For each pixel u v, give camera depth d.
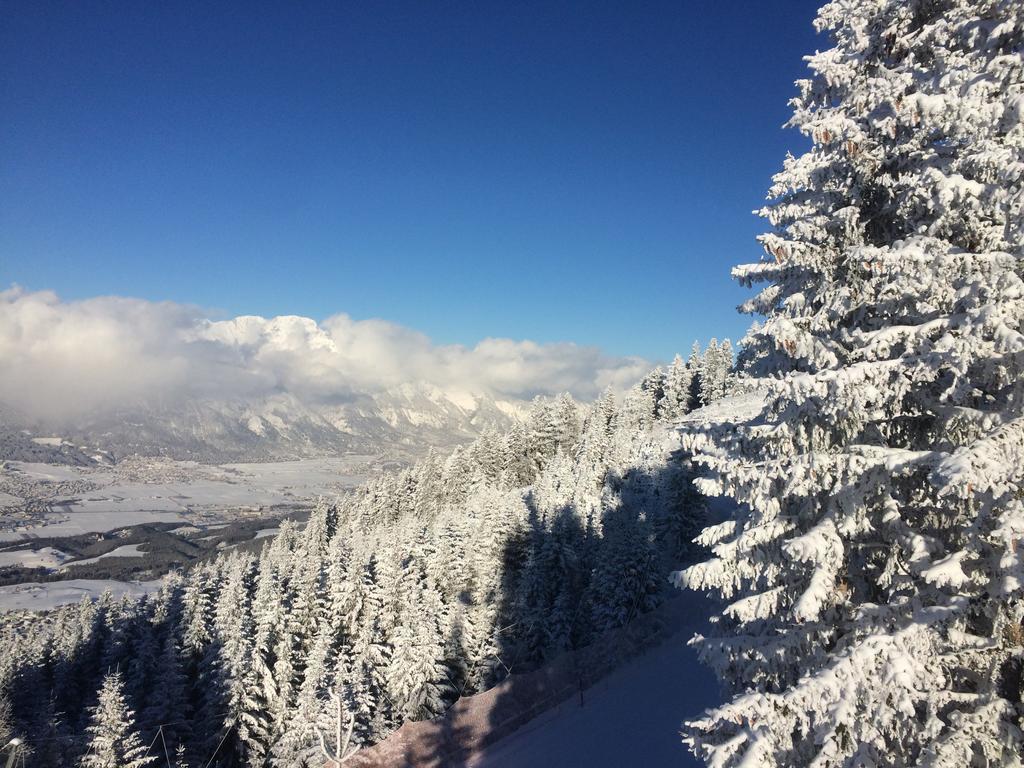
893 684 7.20
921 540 8.85
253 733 40.44
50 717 41.12
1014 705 8.02
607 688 35.91
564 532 48.09
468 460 92.19
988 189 8.07
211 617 52.78
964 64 8.67
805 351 9.47
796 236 10.15
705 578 10.40
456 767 32.25
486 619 45.34
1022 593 7.91
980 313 7.67
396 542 55.53
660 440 71.69
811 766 8.05
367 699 36.72
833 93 10.28
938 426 9.64
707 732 9.83
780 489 10.30
